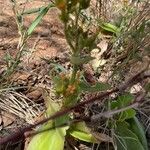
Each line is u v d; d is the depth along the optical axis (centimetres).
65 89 33
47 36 48
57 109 35
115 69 42
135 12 46
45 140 34
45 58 45
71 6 29
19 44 44
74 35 30
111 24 48
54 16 50
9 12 49
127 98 38
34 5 50
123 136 37
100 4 49
